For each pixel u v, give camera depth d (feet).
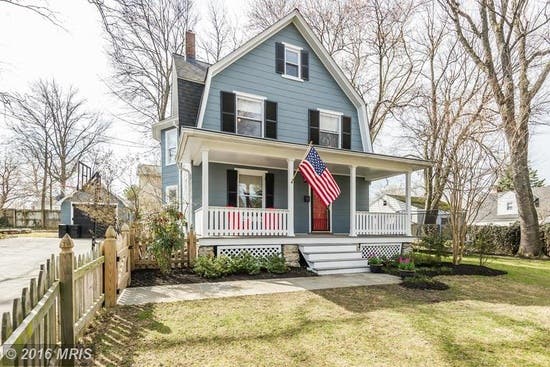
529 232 47.57
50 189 97.45
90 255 12.84
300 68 42.01
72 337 9.51
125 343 11.54
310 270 28.99
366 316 15.56
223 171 36.99
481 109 41.29
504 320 15.44
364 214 36.42
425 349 11.78
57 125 94.84
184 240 27.02
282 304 17.40
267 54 39.83
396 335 13.10
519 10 44.11
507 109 44.16
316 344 12.00
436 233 43.34
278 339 12.39
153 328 13.17
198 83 38.40
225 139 28.22
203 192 28.40
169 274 24.93
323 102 43.27
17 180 90.84
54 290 8.51
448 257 39.70
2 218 87.51
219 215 30.14
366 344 12.10
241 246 29.43
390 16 57.62
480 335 13.33
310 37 42.47
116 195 55.77
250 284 22.66
